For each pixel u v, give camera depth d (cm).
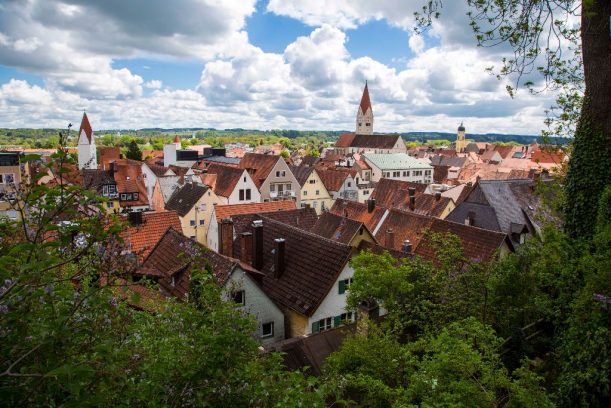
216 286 798
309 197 6875
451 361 799
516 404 758
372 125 17375
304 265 2422
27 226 481
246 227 3094
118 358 500
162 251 2489
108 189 6175
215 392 637
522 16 1221
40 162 485
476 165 11038
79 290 542
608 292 1041
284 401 586
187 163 10225
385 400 950
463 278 1411
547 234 1412
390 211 3778
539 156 10962
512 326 1320
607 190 1262
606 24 1468
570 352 1042
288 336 2308
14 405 405
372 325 1234
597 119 1510
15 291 420
